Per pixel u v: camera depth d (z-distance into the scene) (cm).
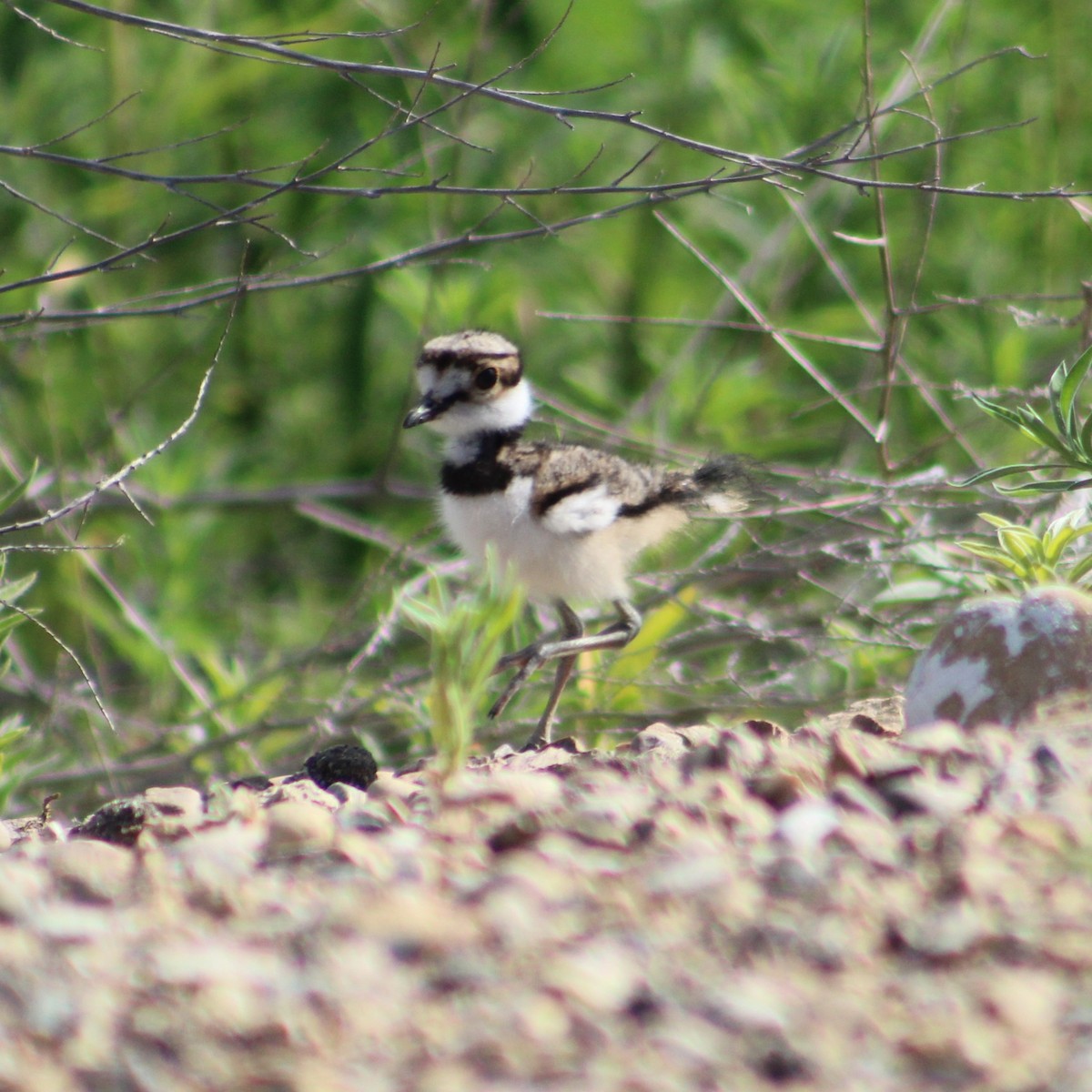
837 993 383
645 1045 362
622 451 1216
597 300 1480
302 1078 353
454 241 870
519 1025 370
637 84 1480
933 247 1398
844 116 1330
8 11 1364
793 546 1159
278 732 1173
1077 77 1367
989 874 434
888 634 1059
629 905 436
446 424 866
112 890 496
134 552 1268
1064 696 621
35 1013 397
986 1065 344
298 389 1506
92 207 1327
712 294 1475
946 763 553
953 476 1182
